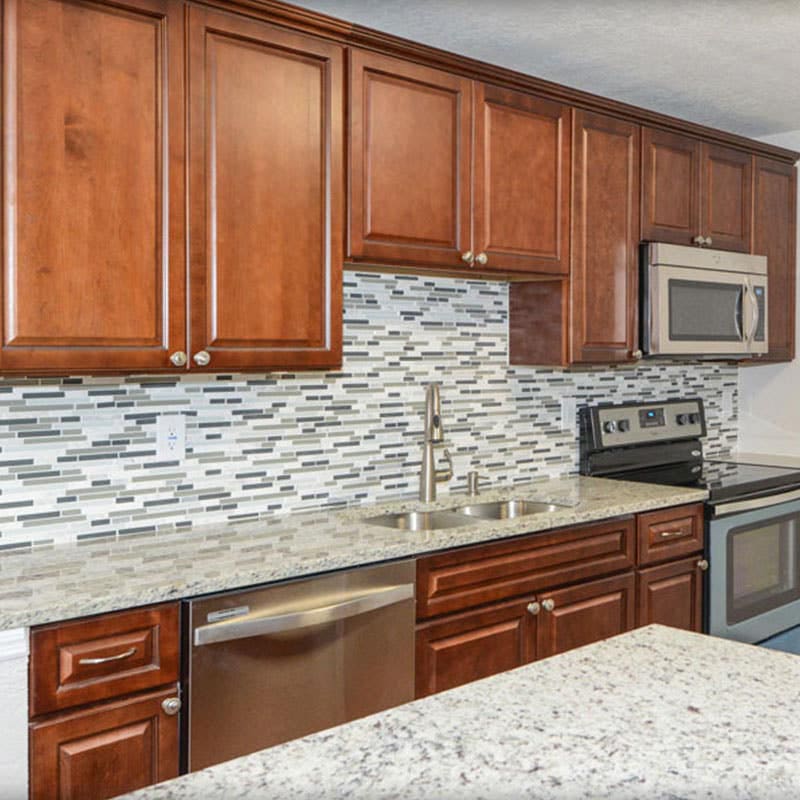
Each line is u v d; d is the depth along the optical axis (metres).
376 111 2.45
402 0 2.44
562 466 3.57
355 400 2.88
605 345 3.20
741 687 1.20
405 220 2.53
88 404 2.30
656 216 3.34
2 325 1.82
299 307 2.29
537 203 2.91
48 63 1.85
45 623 1.67
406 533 2.41
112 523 2.36
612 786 0.89
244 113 2.16
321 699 2.07
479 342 3.24
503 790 0.88
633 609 2.91
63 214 1.89
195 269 2.09
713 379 4.29
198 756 1.87
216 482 2.55
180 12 2.04
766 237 3.84
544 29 2.67
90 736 1.73
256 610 1.96
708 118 3.77
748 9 2.50
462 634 2.41
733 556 3.24
